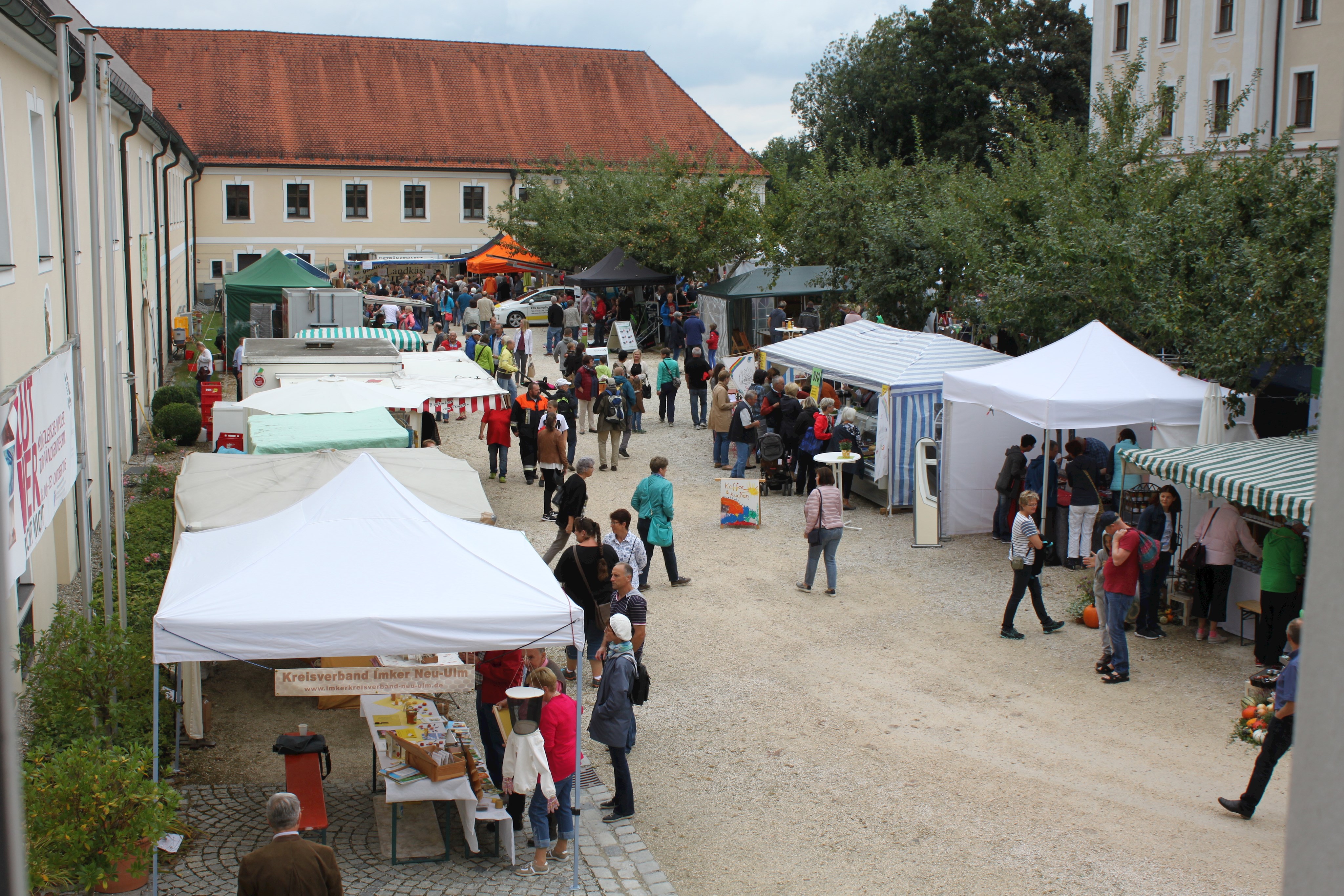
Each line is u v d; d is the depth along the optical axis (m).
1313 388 13.70
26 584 10.89
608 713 8.25
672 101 55.59
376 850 7.72
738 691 10.65
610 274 34.34
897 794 8.60
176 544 9.78
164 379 29.00
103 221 16.48
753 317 30.55
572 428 19.86
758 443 19.23
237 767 8.91
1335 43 32.03
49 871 6.56
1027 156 23.80
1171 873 7.39
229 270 48.38
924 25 54.88
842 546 15.52
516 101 53.38
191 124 48.19
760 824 8.22
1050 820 8.15
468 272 44.12
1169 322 16.05
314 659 10.85
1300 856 2.05
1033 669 11.11
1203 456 11.76
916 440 17.09
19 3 10.16
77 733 8.20
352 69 51.78
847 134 59.69
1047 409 13.82
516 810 8.05
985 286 19.62
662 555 14.61
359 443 13.21
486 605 7.52
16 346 11.07
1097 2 39.72
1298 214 14.52
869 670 11.13
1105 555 10.77
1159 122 21.98
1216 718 9.91
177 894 7.02
